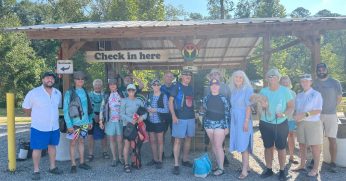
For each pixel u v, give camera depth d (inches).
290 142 318.0
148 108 307.7
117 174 292.0
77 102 293.4
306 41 357.1
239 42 533.0
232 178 275.6
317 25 342.0
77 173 296.4
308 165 311.0
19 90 1300.4
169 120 308.7
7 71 1239.5
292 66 1843.0
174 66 790.5
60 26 348.8
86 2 1424.7
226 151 374.9
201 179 274.1
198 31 349.4
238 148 269.0
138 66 789.2
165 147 408.5
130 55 386.0
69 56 364.5
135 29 346.6
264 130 266.8
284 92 261.3
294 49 1824.6
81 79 299.0
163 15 1236.5
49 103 280.5
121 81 390.3
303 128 277.1
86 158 349.7
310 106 271.7
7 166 326.3
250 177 277.6
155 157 316.8
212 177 279.1
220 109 275.1
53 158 295.3
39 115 277.6
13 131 307.9
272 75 261.3
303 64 1881.2
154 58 384.2
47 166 322.7
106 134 332.5
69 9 1421.0
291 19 346.3
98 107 332.5
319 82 295.6
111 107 313.0
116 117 313.9
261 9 1619.1
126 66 653.3
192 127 294.4
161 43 507.5
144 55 385.1
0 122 835.4
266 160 276.1
